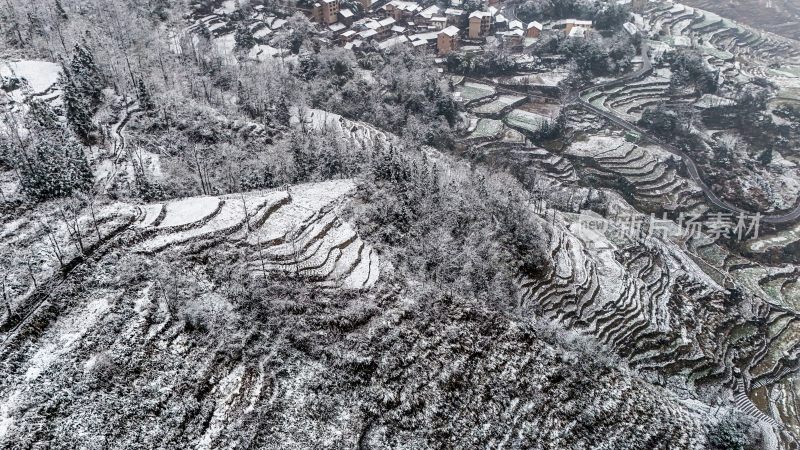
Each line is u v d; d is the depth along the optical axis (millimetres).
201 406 45062
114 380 43844
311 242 63375
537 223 88062
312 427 46875
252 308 54781
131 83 93188
